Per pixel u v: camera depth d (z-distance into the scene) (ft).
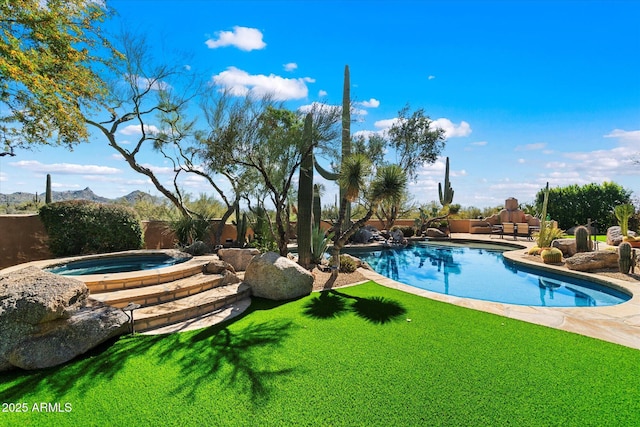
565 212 75.25
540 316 18.12
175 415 9.25
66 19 23.38
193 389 10.57
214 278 22.50
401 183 26.71
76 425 8.84
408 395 10.22
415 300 21.52
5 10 19.17
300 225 30.53
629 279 27.48
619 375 11.46
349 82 37.81
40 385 10.79
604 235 69.26
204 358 12.76
